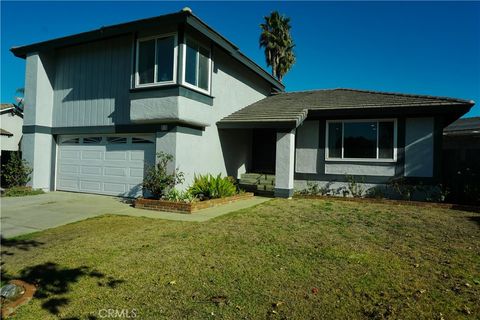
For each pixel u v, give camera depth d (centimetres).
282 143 1171
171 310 333
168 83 991
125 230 656
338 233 630
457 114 1097
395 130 1138
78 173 1262
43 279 411
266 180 1305
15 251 525
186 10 923
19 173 1231
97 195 1190
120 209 912
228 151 1357
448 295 362
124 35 1104
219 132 1277
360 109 1141
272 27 3203
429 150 1098
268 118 1191
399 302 346
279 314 324
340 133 1219
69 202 1027
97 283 399
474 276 416
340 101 1288
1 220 760
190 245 545
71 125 1262
